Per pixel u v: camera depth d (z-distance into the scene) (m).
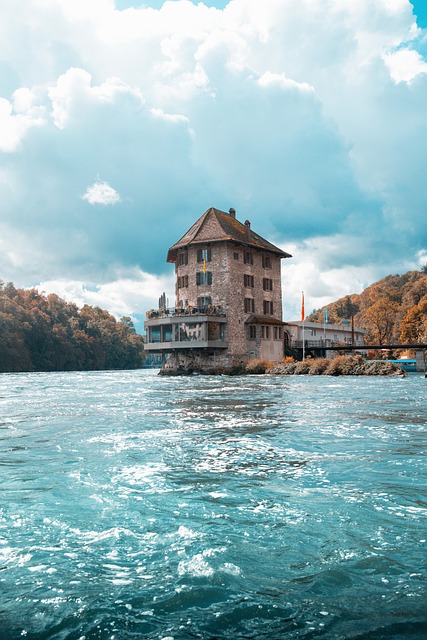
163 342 63.50
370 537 4.75
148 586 3.89
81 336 126.50
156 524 5.16
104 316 164.25
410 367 62.50
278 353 68.19
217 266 63.22
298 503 5.78
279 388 27.72
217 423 12.64
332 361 49.56
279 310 71.38
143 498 6.02
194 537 4.81
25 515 5.45
